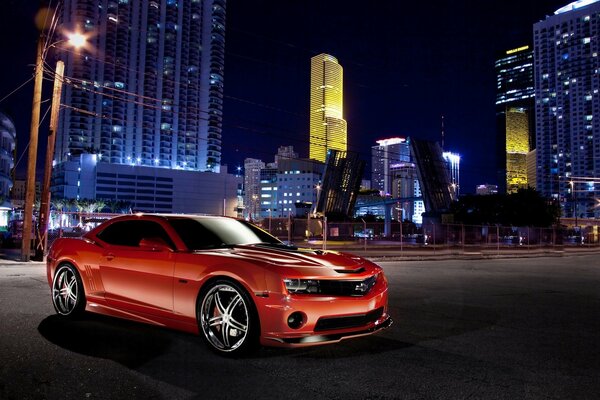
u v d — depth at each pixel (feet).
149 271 18.34
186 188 529.04
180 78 588.09
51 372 14.32
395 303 30.07
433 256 97.14
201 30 614.34
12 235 93.04
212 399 12.39
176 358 15.96
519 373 15.23
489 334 21.17
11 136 249.96
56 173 512.22
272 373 14.57
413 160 295.69
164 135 572.92
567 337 20.97
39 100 61.77
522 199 231.71
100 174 489.26
